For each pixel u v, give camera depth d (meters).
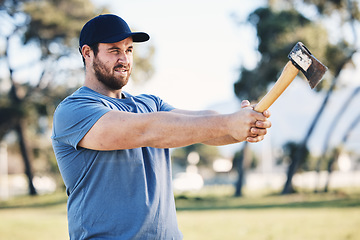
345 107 22.05
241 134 1.79
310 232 7.80
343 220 9.14
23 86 28.03
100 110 1.95
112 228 2.03
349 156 30.89
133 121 1.86
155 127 1.84
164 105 2.59
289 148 23.34
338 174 30.86
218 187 33.88
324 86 21.44
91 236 2.04
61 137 2.04
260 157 35.78
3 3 25.80
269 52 21.92
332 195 19.94
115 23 2.16
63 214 14.02
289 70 1.84
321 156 22.89
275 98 1.83
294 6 21.89
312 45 20.86
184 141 1.83
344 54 20.92
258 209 13.59
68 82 28.09
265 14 21.91
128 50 2.24
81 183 2.06
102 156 2.03
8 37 26.70
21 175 47.88
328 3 21.02
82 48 2.23
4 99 27.73
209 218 10.69
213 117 1.82
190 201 20.28
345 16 21.00
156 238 2.11
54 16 25.83
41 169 36.09
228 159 35.03
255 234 7.87
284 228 8.45
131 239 2.03
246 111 1.80
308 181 29.89
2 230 8.87
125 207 2.04
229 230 8.45
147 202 2.08
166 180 2.25
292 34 21.33
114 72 2.19
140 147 2.05
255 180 34.88
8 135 31.84
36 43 26.94
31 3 26.17
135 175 2.07
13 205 21.09
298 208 13.07
